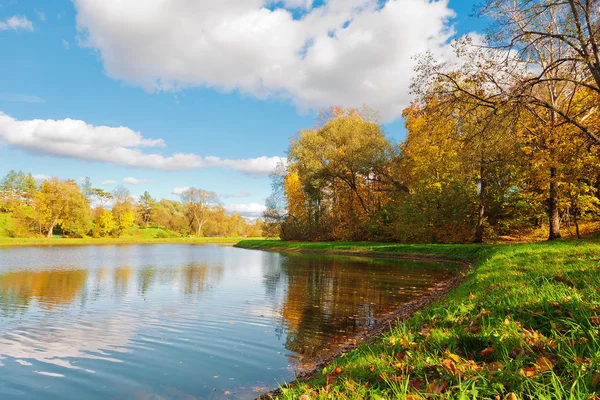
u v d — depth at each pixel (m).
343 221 50.75
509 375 3.62
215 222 113.56
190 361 7.88
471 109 14.91
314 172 46.84
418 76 16.16
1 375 7.15
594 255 11.55
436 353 4.76
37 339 9.52
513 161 24.42
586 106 18.00
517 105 14.16
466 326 5.68
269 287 17.97
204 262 33.09
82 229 83.06
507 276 10.21
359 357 5.58
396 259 32.34
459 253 29.28
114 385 6.68
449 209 34.12
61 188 81.12
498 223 35.88
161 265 30.03
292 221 58.53
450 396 3.45
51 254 42.69
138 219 117.50
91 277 22.25
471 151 16.22
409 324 7.16
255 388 6.46
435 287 16.70
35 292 16.91
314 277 21.55
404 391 3.63
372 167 43.75
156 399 6.13
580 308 5.05
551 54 17.69
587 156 19.58
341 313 12.19
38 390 6.52
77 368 7.52
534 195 29.95
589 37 13.60
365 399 3.82
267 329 10.35
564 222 33.91
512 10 13.81
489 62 14.43
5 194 107.50
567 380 3.35
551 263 11.49
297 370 7.25
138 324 11.00
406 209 36.97
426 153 34.38
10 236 77.00
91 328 10.55
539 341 4.37
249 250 56.69
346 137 46.53
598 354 3.66
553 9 14.95
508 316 5.51
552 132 18.81
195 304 13.95
